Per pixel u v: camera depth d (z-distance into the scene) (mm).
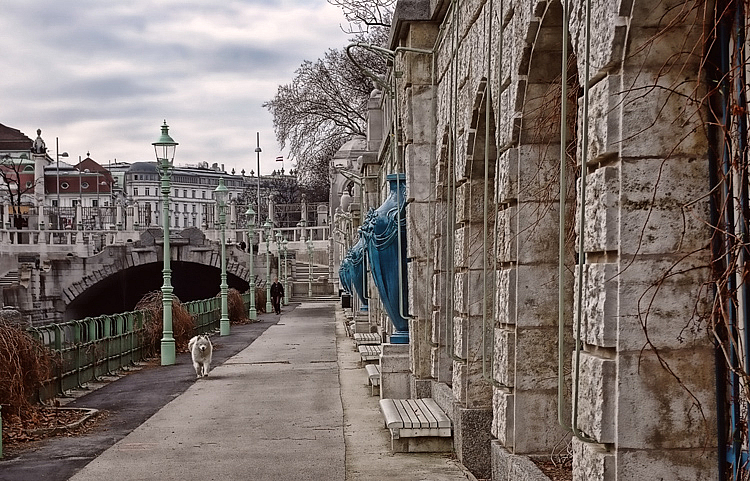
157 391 17188
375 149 25891
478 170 9672
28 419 12797
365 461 10164
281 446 11188
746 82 4688
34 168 108125
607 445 5164
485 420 9664
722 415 5059
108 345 20094
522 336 7617
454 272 10141
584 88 5402
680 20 4883
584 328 5391
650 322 5027
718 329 5000
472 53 9297
